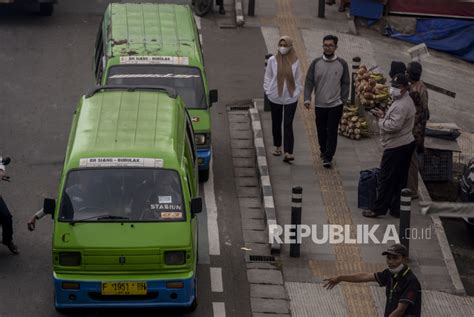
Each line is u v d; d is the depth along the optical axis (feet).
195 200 58.80
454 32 118.21
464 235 73.26
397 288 50.57
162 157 60.03
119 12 85.40
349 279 52.16
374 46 116.16
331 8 127.03
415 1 114.73
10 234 65.05
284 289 63.05
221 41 113.29
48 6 118.01
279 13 123.54
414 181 75.10
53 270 57.93
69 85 98.58
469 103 106.42
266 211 71.61
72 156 60.13
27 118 90.33
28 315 58.75
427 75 111.86
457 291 63.77
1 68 102.12
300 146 84.89
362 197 73.20
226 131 89.20
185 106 72.28
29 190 76.23
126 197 58.59
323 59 78.23
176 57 78.23
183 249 56.70
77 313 58.85
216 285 63.05
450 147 82.12
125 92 66.69
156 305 56.65
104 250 56.13
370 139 86.69
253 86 100.48
